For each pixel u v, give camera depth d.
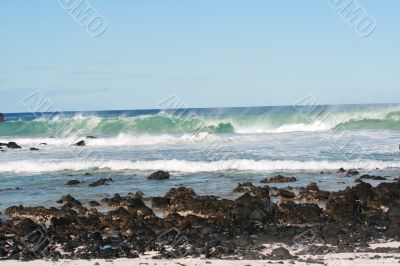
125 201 23.19
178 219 20.00
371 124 50.19
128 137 44.69
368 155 35.62
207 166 33.38
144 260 14.86
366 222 19.59
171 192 24.81
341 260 14.14
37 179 31.00
